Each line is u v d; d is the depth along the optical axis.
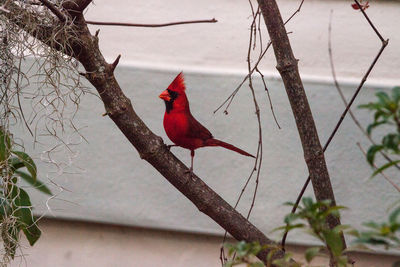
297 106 5.68
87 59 5.57
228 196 8.90
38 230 6.72
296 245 8.73
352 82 8.59
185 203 9.03
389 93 8.45
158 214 9.07
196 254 9.21
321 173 5.70
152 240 9.35
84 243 9.44
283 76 5.69
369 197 8.55
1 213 6.51
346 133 8.61
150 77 8.98
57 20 5.85
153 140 5.68
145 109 8.99
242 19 8.95
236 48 8.97
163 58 9.09
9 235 6.64
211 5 9.02
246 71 8.89
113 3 9.17
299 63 8.81
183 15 9.08
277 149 8.80
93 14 9.19
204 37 9.03
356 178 8.58
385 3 8.64
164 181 9.08
